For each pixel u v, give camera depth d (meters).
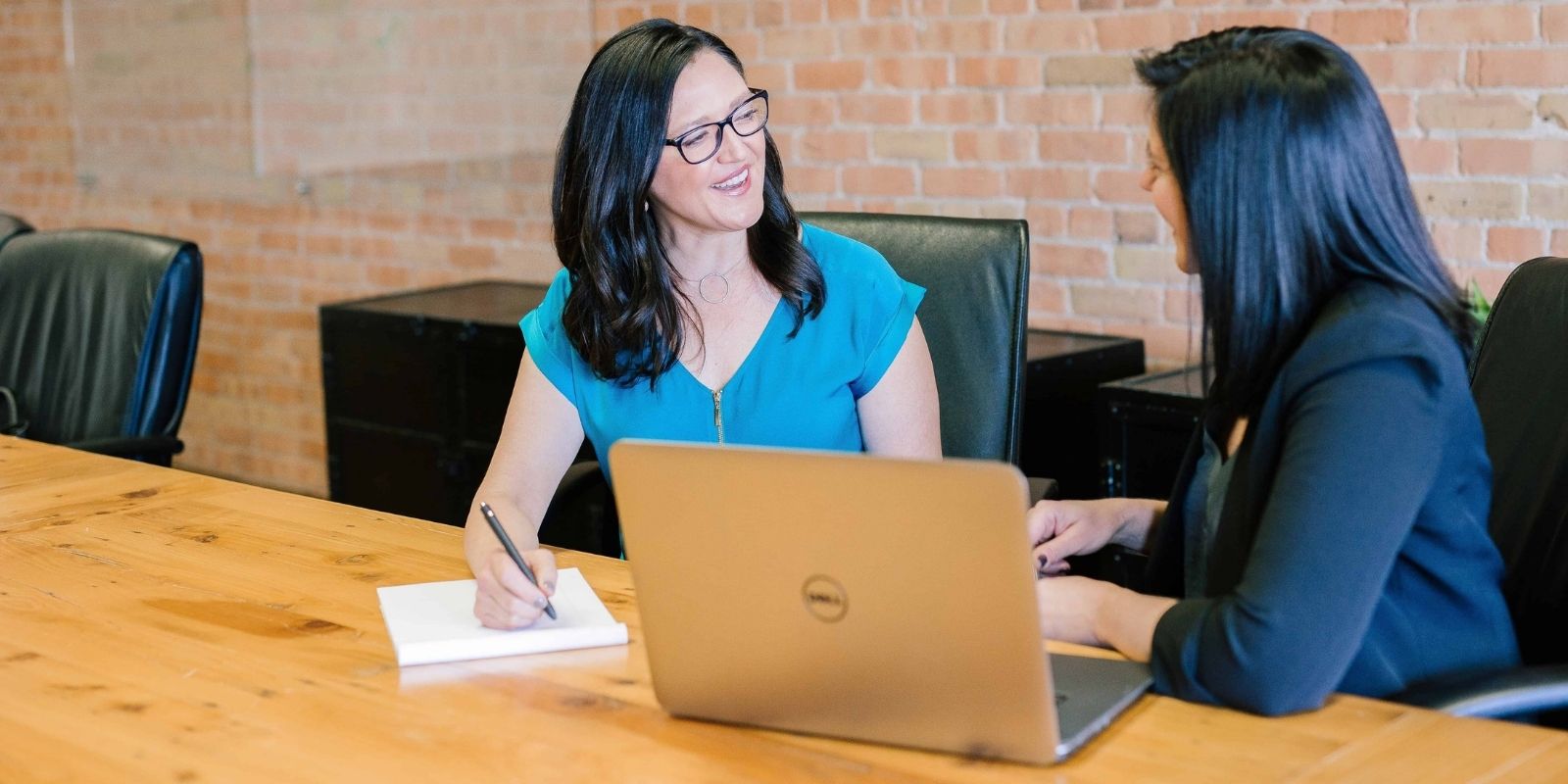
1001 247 2.00
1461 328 1.25
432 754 1.18
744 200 1.76
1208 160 1.24
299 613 1.51
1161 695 1.24
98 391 2.74
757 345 1.88
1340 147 1.22
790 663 1.16
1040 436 2.86
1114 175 3.05
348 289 4.41
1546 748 1.12
